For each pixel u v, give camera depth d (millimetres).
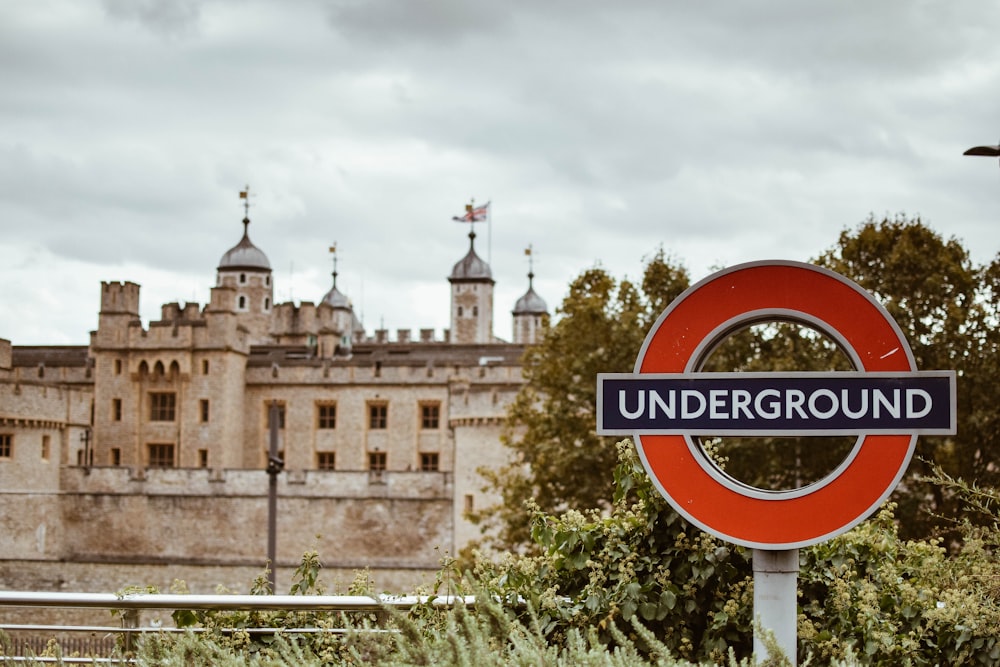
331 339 100062
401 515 71062
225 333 89062
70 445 82125
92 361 93188
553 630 8109
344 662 7070
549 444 43594
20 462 76688
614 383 7277
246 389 92562
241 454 91688
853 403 7090
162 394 89688
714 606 8141
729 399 7176
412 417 91562
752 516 7141
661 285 45562
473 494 69375
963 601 7664
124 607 7504
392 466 91438
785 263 7238
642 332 43844
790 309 7219
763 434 7145
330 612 8523
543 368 45531
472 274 147000
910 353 7074
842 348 7238
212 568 71438
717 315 7285
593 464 42156
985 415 35625
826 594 8484
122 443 89250
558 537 8391
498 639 6422
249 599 7562
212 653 6285
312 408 92438
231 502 72625
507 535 44406
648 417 7230
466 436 69938
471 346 102062
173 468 73375
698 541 8250
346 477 71562
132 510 73375
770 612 7199
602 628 8047
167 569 71688
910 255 38594
